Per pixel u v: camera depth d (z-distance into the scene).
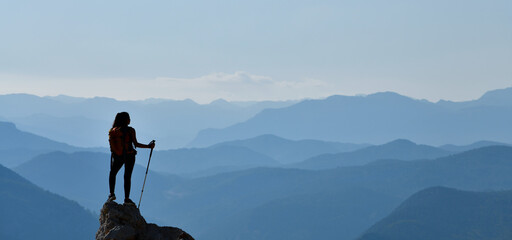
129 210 17.95
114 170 18.39
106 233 17.47
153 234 18.00
